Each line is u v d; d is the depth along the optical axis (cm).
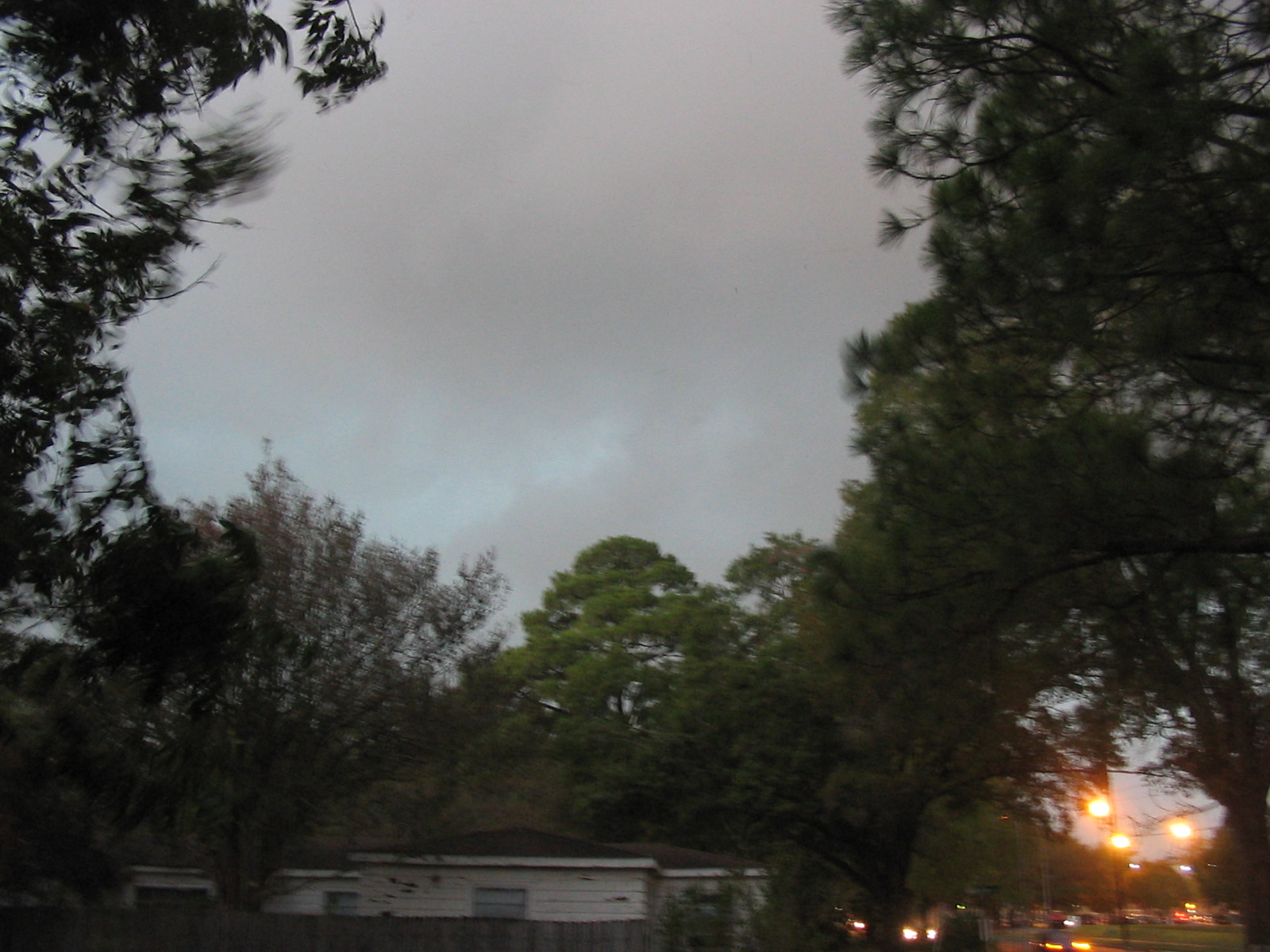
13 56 827
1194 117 735
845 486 1540
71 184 859
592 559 4053
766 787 2458
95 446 827
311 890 2008
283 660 1582
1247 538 865
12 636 860
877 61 899
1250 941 1680
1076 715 1909
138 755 952
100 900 1384
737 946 1705
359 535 1823
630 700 3086
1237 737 1592
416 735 1773
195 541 859
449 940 1512
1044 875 6397
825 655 1020
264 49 909
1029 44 876
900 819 2580
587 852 2017
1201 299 802
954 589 941
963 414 919
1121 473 831
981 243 852
